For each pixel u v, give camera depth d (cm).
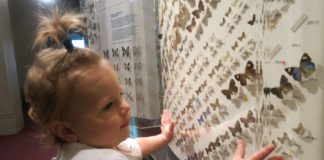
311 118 43
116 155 73
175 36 88
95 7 155
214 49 67
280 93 47
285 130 47
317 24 41
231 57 61
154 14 123
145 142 94
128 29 130
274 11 47
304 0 42
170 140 99
